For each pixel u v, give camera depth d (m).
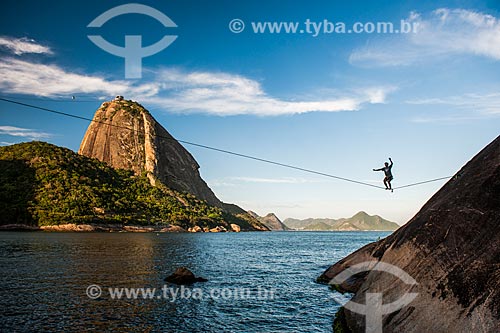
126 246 65.12
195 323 17.88
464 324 8.95
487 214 10.73
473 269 9.80
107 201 154.50
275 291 25.61
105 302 21.31
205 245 77.69
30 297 22.06
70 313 18.89
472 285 9.53
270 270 37.31
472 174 12.73
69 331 16.20
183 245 74.94
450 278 10.23
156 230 153.50
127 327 16.95
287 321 18.55
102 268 34.75
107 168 199.25
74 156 186.88
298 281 30.06
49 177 149.25
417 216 14.61
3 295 22.41
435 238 11.81
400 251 13.16
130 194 178.38
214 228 192.00
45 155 167.62
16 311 19.00
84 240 78.50
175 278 28.28
